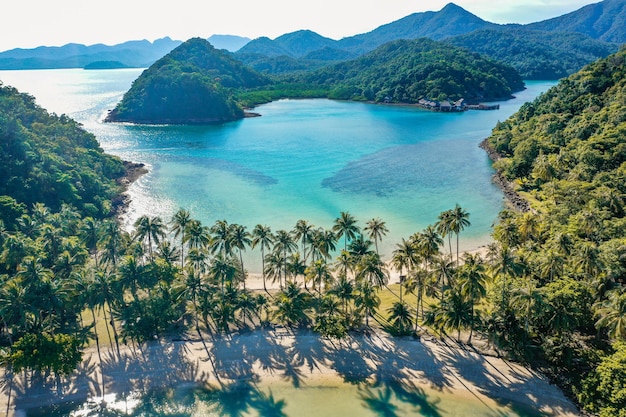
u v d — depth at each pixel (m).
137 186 167.50
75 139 181.12
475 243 118.25
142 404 65.44
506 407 63.06
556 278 77.12
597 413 58.66
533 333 69.81
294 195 156.50
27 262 74.12
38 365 65.19
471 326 70.06
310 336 78.81
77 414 63.69
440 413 62.69
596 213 98.12
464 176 177.12
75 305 76.94
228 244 89.38
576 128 166.88
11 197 114.06
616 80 194.75
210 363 72.56
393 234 124.38
